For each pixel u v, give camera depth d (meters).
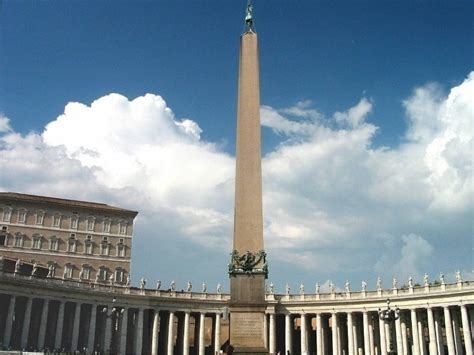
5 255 84.38
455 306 69.69
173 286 80.94
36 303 74.81
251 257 28.48
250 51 32.44
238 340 27.34
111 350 77.81
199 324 81.25
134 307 76.94
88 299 73.25
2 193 88.00
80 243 90.44
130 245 94.06
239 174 29.77
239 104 31.17
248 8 33.78
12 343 72.19
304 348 81.06
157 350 77.69
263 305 27.80
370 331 77.06
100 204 95.56
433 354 69.75
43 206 89.19
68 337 78.44
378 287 77.44
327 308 80.81
